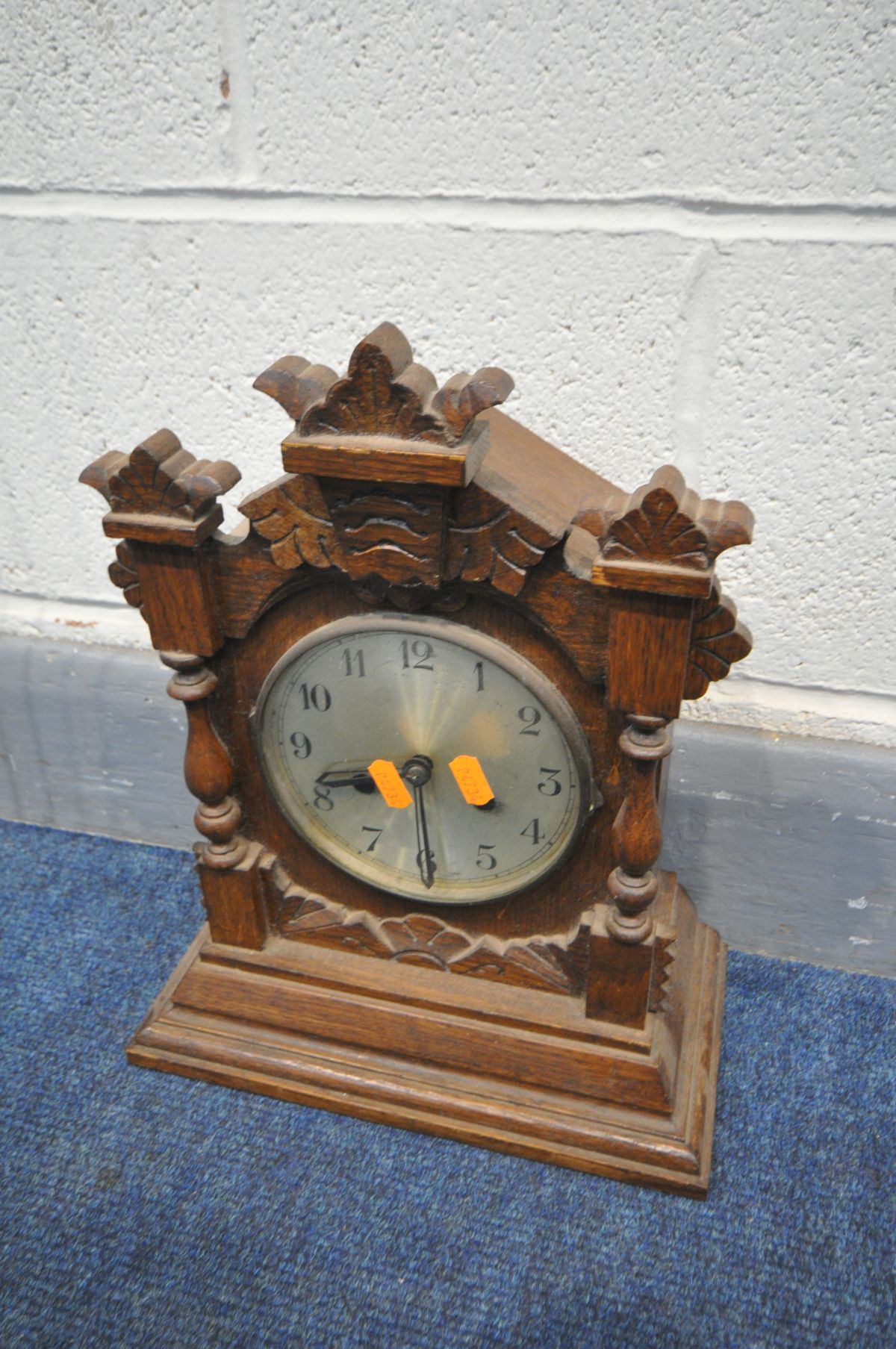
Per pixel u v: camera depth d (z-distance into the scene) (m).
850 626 1.13
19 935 1.35
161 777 1.45
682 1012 1.13
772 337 0.99
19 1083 1.15
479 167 0.98
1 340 1.20
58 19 0.99
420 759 0.92
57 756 1.48
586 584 0.78
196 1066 1.14
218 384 1.17
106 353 1.18
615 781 0.89
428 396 0.72
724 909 1.33
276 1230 1.02
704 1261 0.99
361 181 1.01
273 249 1.07
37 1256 1.00
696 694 0.82
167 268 1.11
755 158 0.92
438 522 0.76
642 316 1.02
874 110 0.87
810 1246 1.00
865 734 1.18
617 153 0.94
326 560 0.82
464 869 0.99
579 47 0.90
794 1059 1.18
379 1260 0.99
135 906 1.39
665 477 0.75
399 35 0.93
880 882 1.24
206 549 0.86
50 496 1.31
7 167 1.08
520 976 1.05
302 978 1.10
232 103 1.00
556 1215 1.03
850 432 1.02
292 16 0.94
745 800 1.23
